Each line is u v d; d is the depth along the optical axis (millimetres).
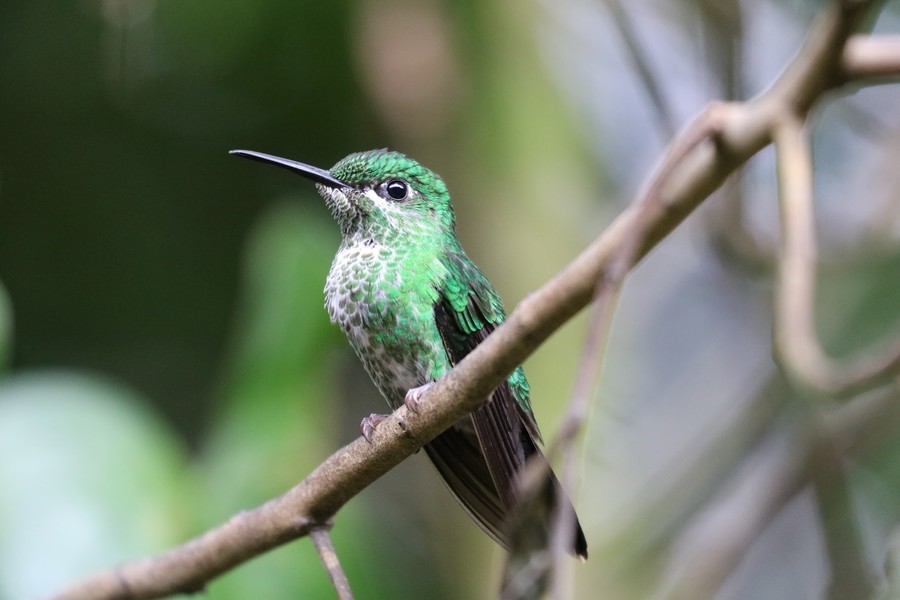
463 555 8547
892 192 9344
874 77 3818
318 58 9508
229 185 9922
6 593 6523
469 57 8914
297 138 9898
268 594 7137
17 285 9695
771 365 9531
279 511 5320
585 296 4070
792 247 4062
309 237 7445
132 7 9391
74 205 9789
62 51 9680
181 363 9758
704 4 7445
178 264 9859
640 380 11133
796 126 3904
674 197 3973
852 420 8695
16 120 9727
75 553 6680
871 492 8906
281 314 7312
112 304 9789
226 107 9844
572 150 9039
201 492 7129
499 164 8805
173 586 5730
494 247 8664
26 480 6824
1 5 9648
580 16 9805
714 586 8844
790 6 9133
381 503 9953
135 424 7215
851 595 7859
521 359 4363
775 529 10922
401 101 8875
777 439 9562
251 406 7305
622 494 9336
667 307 11734
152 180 9867
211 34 9461
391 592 7398
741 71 7332
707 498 9453
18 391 7137
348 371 10617
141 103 9805
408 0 9023
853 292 8938
